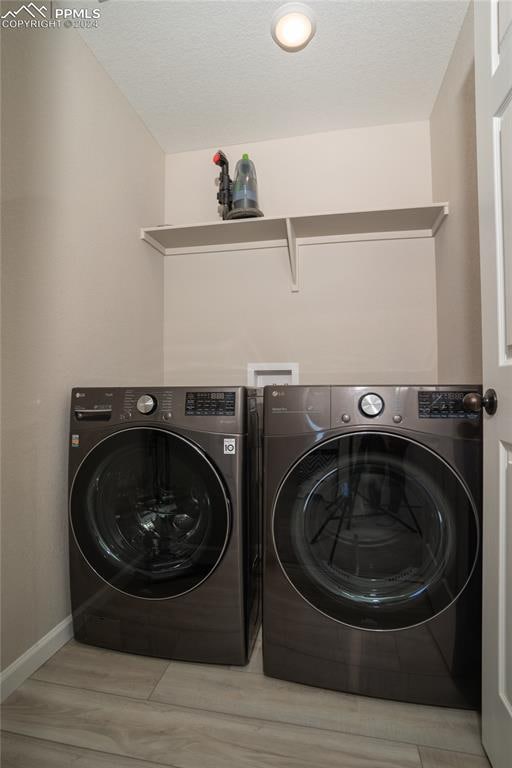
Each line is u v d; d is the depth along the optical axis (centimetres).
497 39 89
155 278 209
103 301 161
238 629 118
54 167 132
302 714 104
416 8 140
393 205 198
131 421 123
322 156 206
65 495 134
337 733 98
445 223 175
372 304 200
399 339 197
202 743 96
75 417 128
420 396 107
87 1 134
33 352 122
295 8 136
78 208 145
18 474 116
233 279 213
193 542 120
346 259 203
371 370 199
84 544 127
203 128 202
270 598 114
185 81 171
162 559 123
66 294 138
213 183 218
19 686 113
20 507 116
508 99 84
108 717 103
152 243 203
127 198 181
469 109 144
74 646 130
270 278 210
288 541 112
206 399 119
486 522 94
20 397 117
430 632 105
